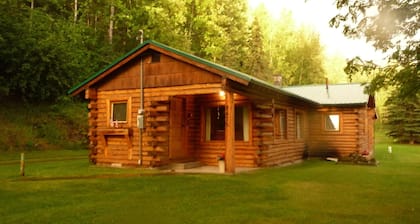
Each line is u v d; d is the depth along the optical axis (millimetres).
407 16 6828
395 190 8719
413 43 7102
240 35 43125
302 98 15586
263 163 13234
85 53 26547
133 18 29250
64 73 23359
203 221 5699
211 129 14086
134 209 6492
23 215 6020
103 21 30047
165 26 29969
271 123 14156
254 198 7566
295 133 17516
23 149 18656
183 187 8734
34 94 22234
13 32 21188
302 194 8086
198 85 11578
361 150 18766
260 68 41344
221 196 7730
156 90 12445
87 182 9344
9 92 21797
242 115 13594
